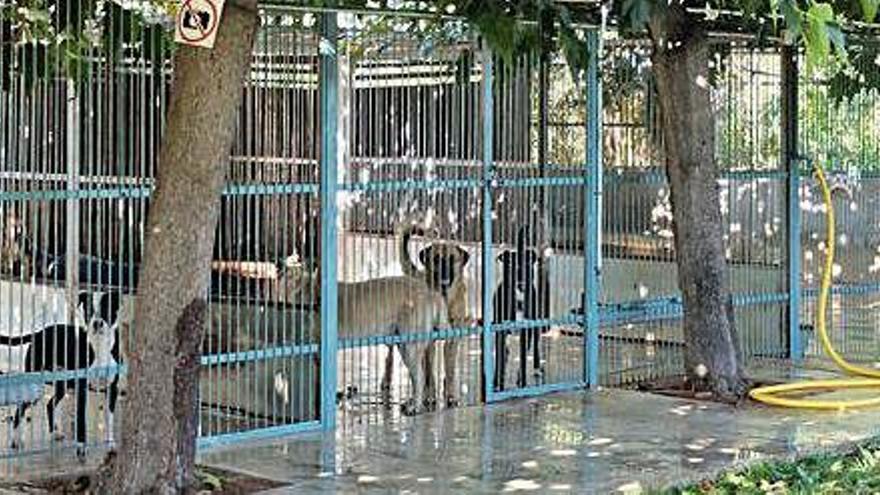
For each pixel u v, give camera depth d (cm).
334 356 1005
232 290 961
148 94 907
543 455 914
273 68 970
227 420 962
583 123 1160
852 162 1384
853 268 1395
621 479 848
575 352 1159
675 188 1130
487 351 1097
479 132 1090
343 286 1022
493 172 1099
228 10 758
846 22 1088
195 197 767
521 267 1120
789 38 671
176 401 777
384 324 1041
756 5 930
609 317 1179
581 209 1161
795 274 1331
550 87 1134
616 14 995
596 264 1166
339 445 944
